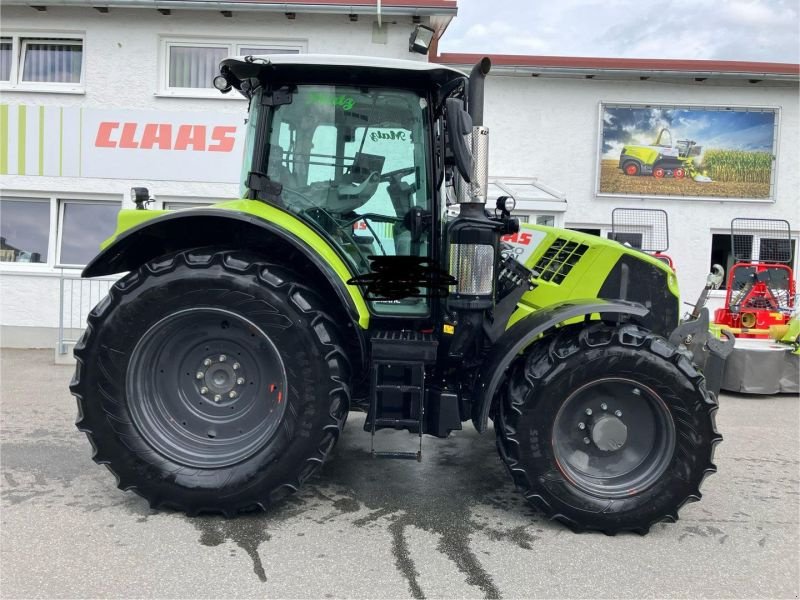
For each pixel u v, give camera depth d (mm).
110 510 3047
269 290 2865
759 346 6426
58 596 2273
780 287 7391
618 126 9258
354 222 3203
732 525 3072
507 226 3115
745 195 9305
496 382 2873
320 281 3154
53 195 8211
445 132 3166
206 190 8164
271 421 2977
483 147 3012
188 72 8195
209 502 2910
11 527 2848
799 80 9016
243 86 3334
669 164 9289
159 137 8102
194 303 2879
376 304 3156
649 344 2887
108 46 8016
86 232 8344
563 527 2990
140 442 2926
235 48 8102
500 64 8938
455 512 3141
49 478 3479
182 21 7977
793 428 5078
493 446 4320
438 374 3221
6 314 8133
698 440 2873
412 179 3189
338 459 3971
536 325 2941
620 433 2957
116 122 8094
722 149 9273
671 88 9219
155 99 8078
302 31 7949
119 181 8156
